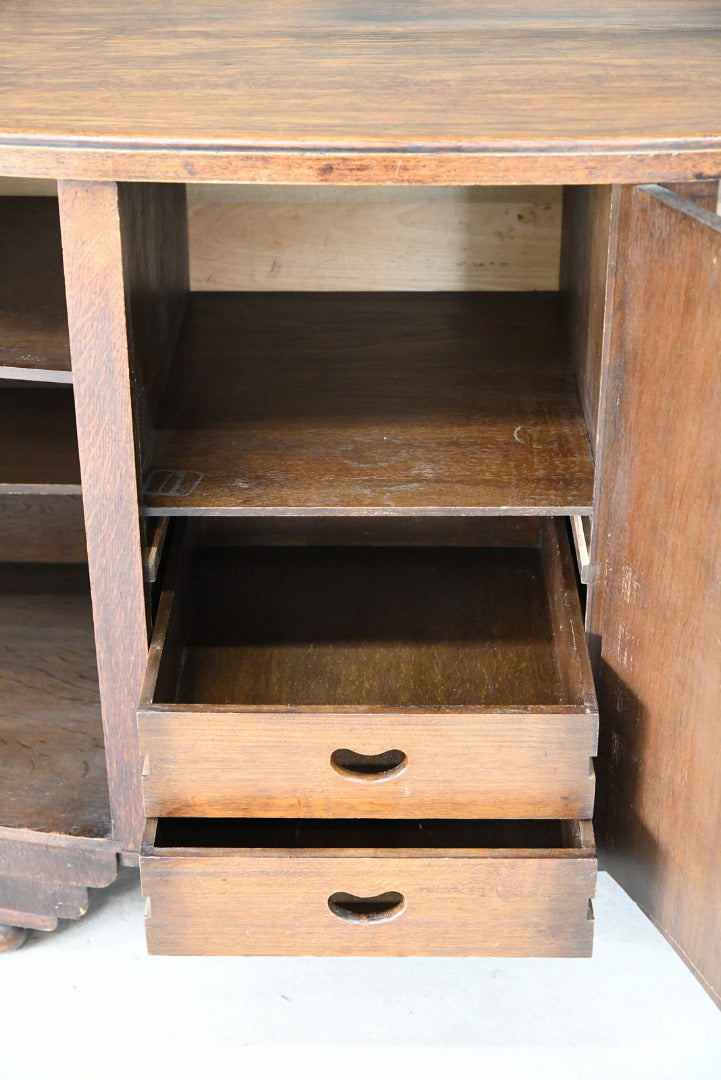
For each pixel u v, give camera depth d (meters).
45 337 1.15
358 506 1.14
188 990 1.31
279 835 1.28
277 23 1.27
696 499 1.02
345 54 1.17
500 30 1.25
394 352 1.44
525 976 1.33
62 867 1.30
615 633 1.18
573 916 1.15
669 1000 1.30
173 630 1.29
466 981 1.32
